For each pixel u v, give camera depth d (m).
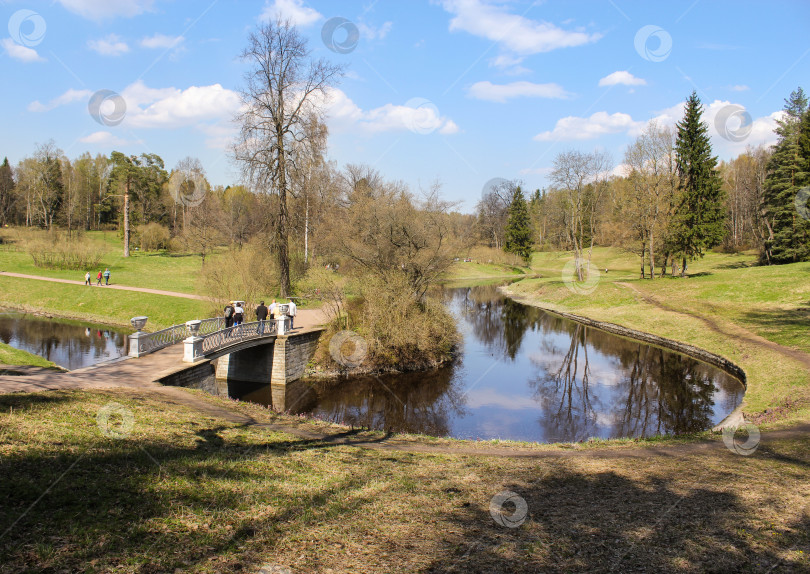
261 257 33.47
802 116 46.12
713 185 44.56
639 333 33.53
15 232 61.22
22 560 4.58
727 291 37.34
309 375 24.36
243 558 5.29
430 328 26.73
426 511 7.04
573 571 5.38
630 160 45.00
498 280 72.62
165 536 5.51
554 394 21.72
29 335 29.70
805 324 27.14
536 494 7.94
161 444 8.47
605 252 76.56
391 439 12.34
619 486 8.37
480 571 5.30
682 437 12.68
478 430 17.31
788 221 46.88
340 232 30.97
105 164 81.12
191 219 51.41
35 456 6.90
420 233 27.64
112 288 39.62
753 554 5.86
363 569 5.25
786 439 11.62
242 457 8.63
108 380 13.38
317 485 7.79
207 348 17.62
